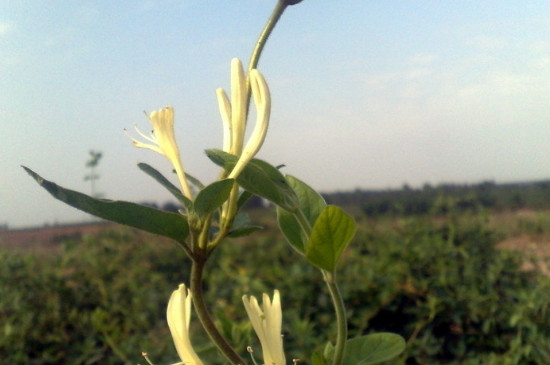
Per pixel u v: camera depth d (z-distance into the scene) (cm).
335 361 15
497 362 50
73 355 60
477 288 56
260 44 16
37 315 64
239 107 15
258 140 15
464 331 55
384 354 16
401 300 57
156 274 73
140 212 14
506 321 54
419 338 55
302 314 55
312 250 14
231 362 15
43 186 13
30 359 61
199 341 46
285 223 17
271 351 15
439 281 56
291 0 16
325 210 14
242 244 78
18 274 68
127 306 65
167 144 16
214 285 64
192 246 15
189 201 15
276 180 15
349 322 55
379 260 62
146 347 50
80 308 67
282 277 59
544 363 49
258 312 16
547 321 50
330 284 15
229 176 15
